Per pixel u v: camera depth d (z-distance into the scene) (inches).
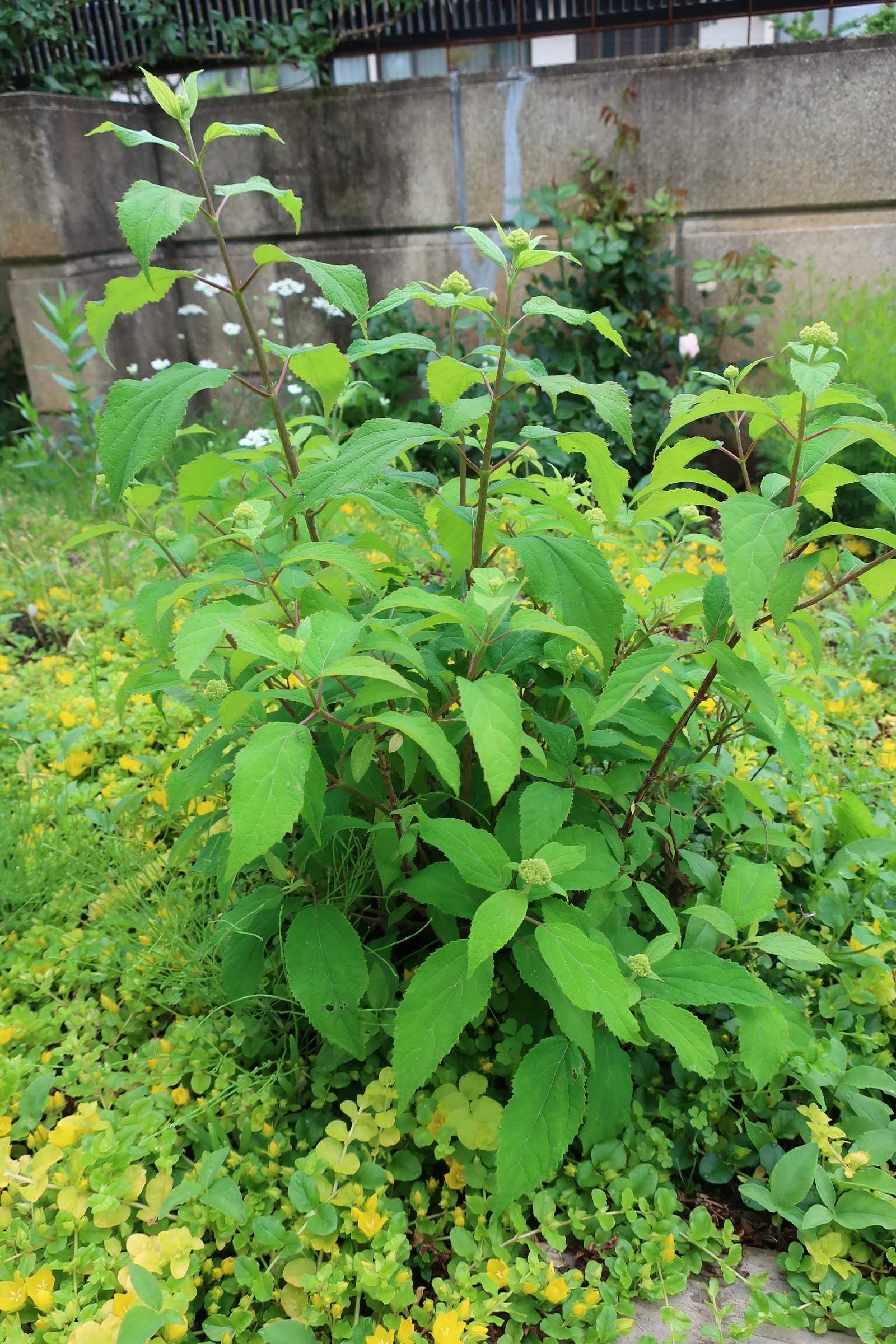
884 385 170.9
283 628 66.6
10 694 127.4
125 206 60.6
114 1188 61.8
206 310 269.3
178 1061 74.2
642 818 81.7
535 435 66.9
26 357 249.1
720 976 66.2
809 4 237.6
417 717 59.2
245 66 270.5
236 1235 61.7
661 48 304.3
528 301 64.8
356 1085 75.2
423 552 135.3
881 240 218.5
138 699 124.6
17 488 213.9
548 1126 61.7
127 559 165.6
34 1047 77.5
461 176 241.0
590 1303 59.2
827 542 171.6
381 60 264.2
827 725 121.6
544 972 65.0
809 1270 62.7
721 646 64.4
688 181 226.5
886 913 87.9
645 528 144.7
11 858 94.3
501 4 251.6
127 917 87.0
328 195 251.0
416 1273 64.0
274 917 76.2
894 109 209.0
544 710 84.0
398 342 70.4
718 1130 73.7
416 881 69.9
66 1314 55.3
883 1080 70.2
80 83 269.7
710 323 220.8
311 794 61.1
